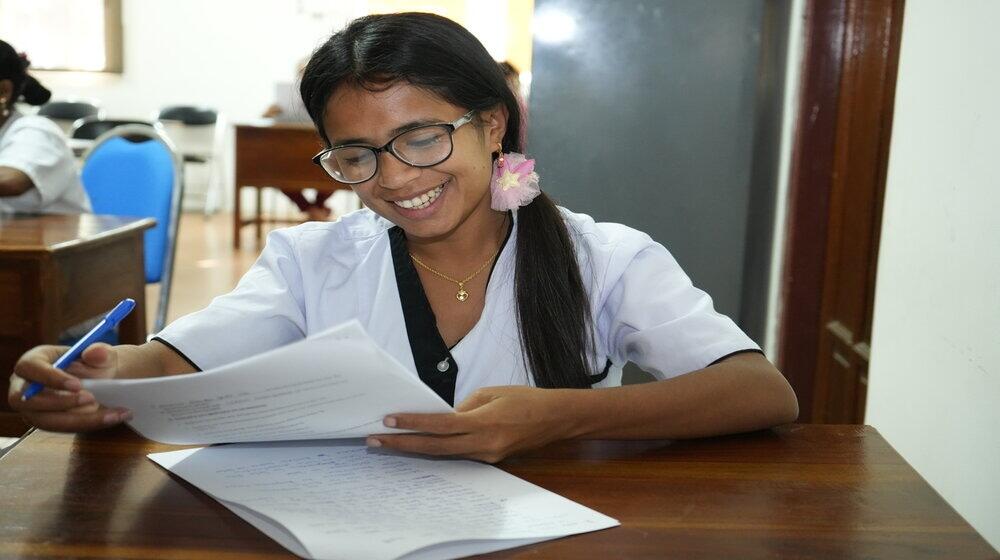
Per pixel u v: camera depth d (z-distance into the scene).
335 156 1.03
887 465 0.93
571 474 0.88
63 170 2.79
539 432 0.89
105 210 2.88
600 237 1.21
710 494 0.85
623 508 0.81
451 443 0.84
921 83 1.64
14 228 2.30
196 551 0.72
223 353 1.10
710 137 2.53
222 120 7.73
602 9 2.51
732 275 2.58
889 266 1.77
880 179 2.12
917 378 1.58
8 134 2.80
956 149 1.45
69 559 0.71
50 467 0.88
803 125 2.43
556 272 1.13
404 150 1.01
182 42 7.74
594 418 0.92
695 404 0.97
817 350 2.52
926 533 0.78
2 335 2.05
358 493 0.81
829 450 0.97
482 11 7.37
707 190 2.55
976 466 1.30
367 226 1.24
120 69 7.75
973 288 1.34
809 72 2.40
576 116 2.55
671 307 1.13
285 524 0.74
